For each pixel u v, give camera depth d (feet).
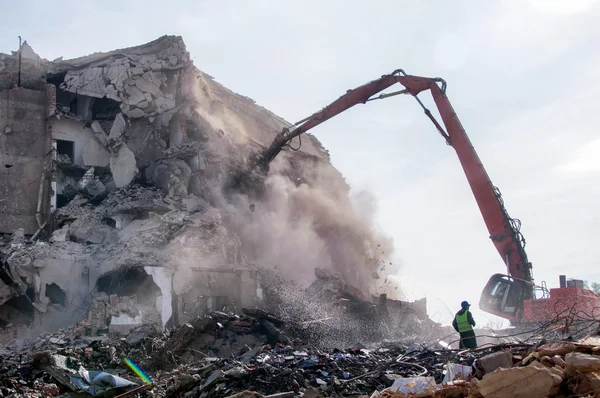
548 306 65.00
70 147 132.46
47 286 101.86
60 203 127.54
